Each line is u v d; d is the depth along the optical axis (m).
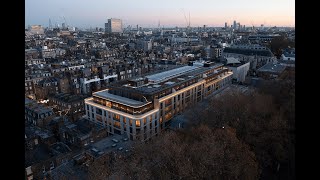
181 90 93.94
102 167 51.41
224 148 53.28
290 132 53.59
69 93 123.81
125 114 78.19
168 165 52.06
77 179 49.81
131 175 49.66
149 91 82.31
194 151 52.59
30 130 74.50
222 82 128.62
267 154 56.16
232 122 70.06
